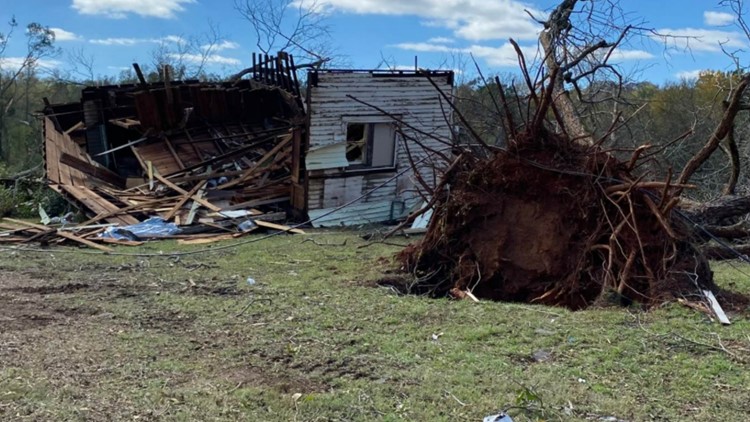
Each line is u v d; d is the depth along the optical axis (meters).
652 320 6.52
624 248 7.88
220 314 6.82
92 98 18.31
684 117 19.00
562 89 13.10
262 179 16.81
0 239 12.22
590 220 8.27
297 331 6.17
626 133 17.27
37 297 7.55
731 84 11.93
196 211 14.70
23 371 4.98
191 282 8.51
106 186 16.67
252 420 4.21
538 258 8.41
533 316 6.74
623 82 14.48
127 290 8.02
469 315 6.76
